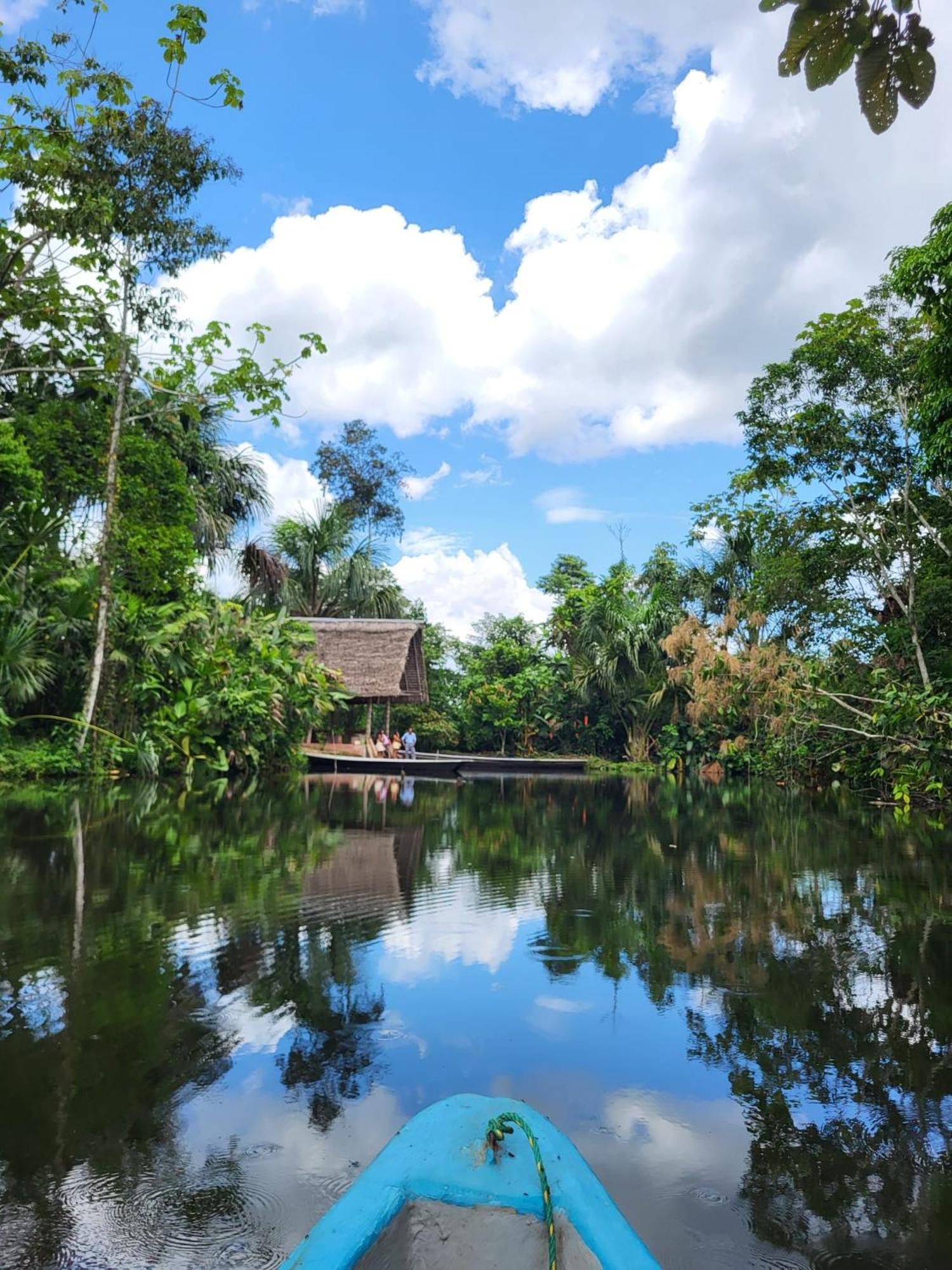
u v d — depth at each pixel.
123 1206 2.36
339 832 9.58
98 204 13.22
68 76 12.22
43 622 13.87
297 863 7.58
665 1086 3.22
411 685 26.22
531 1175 1.97
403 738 25.81
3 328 14.82
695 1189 2.53
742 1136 2.85
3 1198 2.41
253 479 24.20
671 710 26.88
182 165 14.83
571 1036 3.70
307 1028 3.75
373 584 29.22
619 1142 2.80
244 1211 2.34
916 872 7.64
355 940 5.16
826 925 5.69
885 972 4.68
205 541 22.00
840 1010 4.08
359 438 35.09
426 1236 1.89
